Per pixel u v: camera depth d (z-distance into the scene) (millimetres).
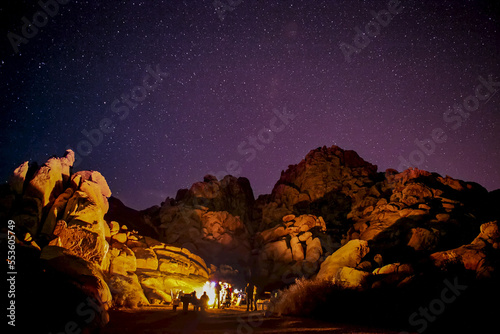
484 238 16406
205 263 28984
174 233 32812
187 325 10672
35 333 6746
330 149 44281
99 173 21156
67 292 9117
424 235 25469
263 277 30812
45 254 13375
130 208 33812
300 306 13250
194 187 37531
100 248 17125
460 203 29312
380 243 26859
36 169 18547
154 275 21562
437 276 12703
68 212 17594
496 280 11953
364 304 12086
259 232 35781
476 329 8992
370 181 39031
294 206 38531
